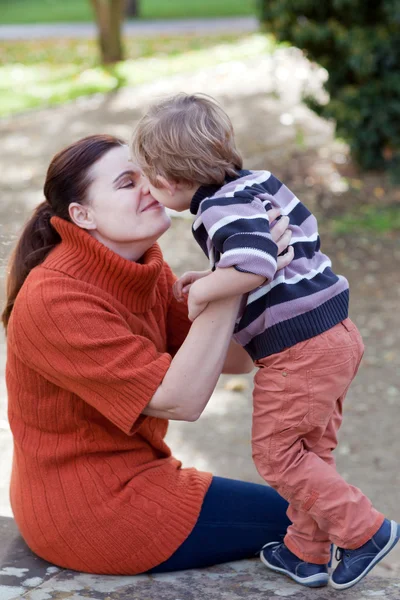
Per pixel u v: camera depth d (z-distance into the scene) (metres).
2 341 5.46
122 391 2.34
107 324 2.36
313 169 9.13
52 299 2.34
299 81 13.46
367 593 2.47
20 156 9.82
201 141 2.33
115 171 2.47
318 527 2.47
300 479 2.40
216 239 2.26
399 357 5.53
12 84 14.27
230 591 2.43
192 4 28.72
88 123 11.40
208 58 16.44
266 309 2.38
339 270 6.90
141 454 2.55
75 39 20.27
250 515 2.61
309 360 2.37
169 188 2.40
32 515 2.49
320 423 2.42
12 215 7.34
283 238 2.38
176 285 2.68
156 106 2.45
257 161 9.41
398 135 8.39
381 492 4.05
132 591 2.40
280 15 8.09
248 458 4.39
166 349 2.85
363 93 8.22
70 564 2.51
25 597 2.33
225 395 5.15
